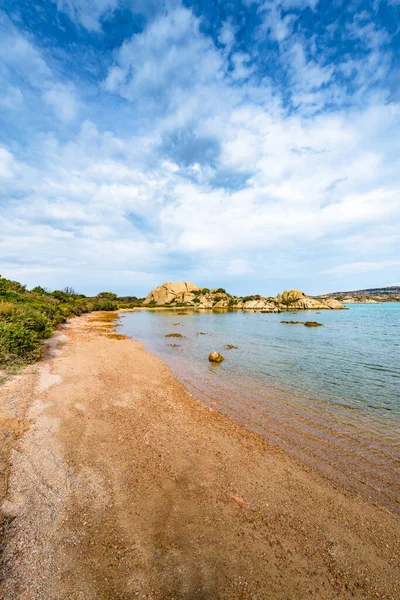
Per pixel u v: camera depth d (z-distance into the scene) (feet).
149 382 41.52
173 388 39.60
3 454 19.44
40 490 16.37
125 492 17.02
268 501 17.30
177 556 12.91
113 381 40.24
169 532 14.26
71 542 13.09
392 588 12.06
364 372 49.73
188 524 14.90
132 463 20.24
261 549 13.67
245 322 152.35
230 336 96.73
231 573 12.30
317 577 12.41
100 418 27.40
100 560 12.34
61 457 20.03
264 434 26.68
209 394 38.01
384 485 19.44
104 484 17.57
